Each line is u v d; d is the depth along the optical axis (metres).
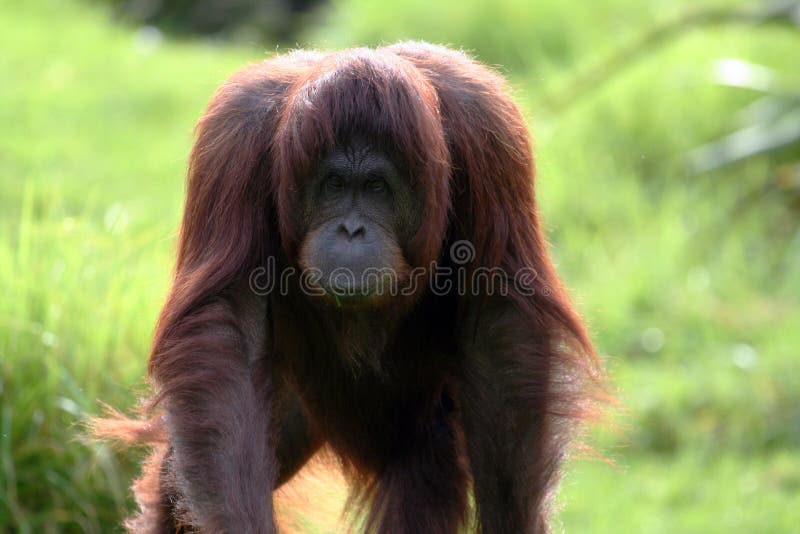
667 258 20.17
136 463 11.29
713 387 16.84
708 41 26.12
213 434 7.25
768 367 17.11
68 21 35.34
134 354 11.85
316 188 7.45
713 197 22.06
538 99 25.58
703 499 14.66
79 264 12.27
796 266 19.92
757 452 15.77
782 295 19.52
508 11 30.91
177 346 7.44
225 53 35.91
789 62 25.30
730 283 19.70
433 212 7.47
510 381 7.97
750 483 14.88
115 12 40.62
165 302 7.97
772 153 22.44
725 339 18.23
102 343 11.71
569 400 8.03
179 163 22.89
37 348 11.57
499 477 8.07
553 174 22.75
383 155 7.38
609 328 18.52
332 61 7.57
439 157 7.43
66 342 11.69
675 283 19.70
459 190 7.95
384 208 7.50
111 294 12.09
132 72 30.48
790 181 21.97
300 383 8.69
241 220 7.73
